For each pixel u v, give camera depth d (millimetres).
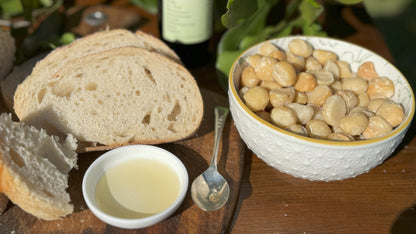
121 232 386
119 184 406
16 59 534
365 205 417
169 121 459
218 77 520
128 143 454
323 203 418
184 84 451
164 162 427
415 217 409
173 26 506
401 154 466
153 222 374
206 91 516
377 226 401
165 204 392
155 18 633
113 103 450
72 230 387
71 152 416
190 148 458
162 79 450
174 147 458
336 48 472
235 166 438
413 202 422
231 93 411
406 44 626
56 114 446
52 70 452
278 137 378
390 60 588
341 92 423
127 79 445
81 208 403
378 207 416
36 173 388
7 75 531
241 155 449
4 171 365
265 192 427
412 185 437
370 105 428
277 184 434
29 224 390
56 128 458
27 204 377
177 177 415
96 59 439
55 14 598
